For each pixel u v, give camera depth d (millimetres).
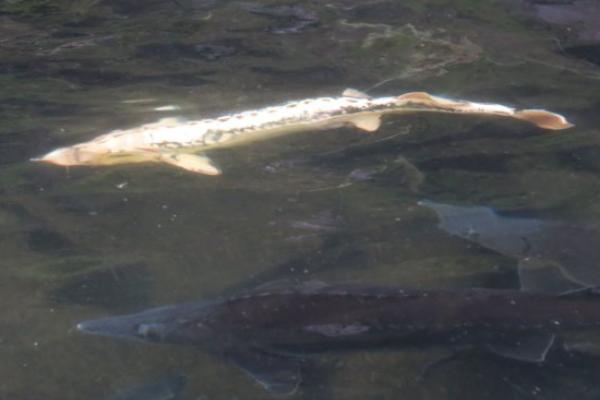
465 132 8422
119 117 8766
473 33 11406
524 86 9695
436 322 5523
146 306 5887
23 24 11875
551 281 5984
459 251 6496
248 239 6676
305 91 9492
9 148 8070
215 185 7445
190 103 9141
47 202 7172
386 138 8289
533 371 5328
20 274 6250
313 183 7500
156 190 7367
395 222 6902
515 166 7793
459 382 5285
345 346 5496
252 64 10344
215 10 12461
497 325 5516
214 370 5320
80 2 12852
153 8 12570
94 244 6617
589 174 7656
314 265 6359
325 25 11742
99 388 5188
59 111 8922
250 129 8156
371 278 6191
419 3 12586
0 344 5535
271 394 5156
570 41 11156
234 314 5559
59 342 5543
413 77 9930
